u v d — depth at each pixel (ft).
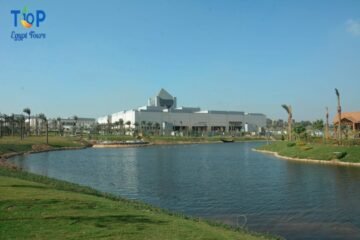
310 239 73.15
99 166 229.25
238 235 59.67
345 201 108.58
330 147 244.01
